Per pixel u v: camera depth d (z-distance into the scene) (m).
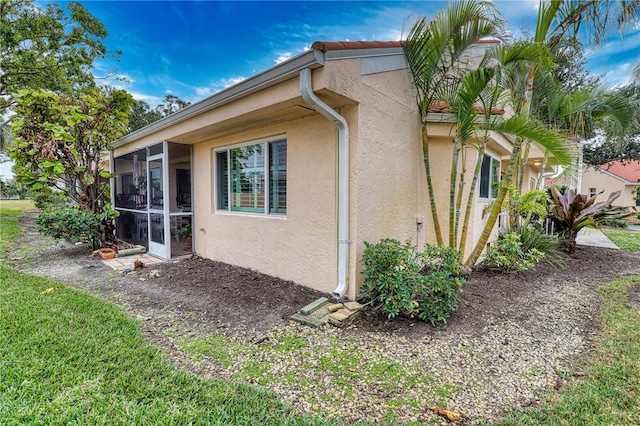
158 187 6.55
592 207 7.82
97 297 4.05
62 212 6.93
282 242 4.77
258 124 4.73
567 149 3.90
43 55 12.84
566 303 4.00
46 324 3.09
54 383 2.16
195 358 2.64
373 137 3.98
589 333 3.14
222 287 4.50
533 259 5.57
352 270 3.89
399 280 3.30
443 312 3.36
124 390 2.12
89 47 13.73
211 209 6.19
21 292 4.06
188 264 5.93
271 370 2.48
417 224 5.12
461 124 4.23
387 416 1.98
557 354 2.73
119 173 8.51
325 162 4.07
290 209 4.59
